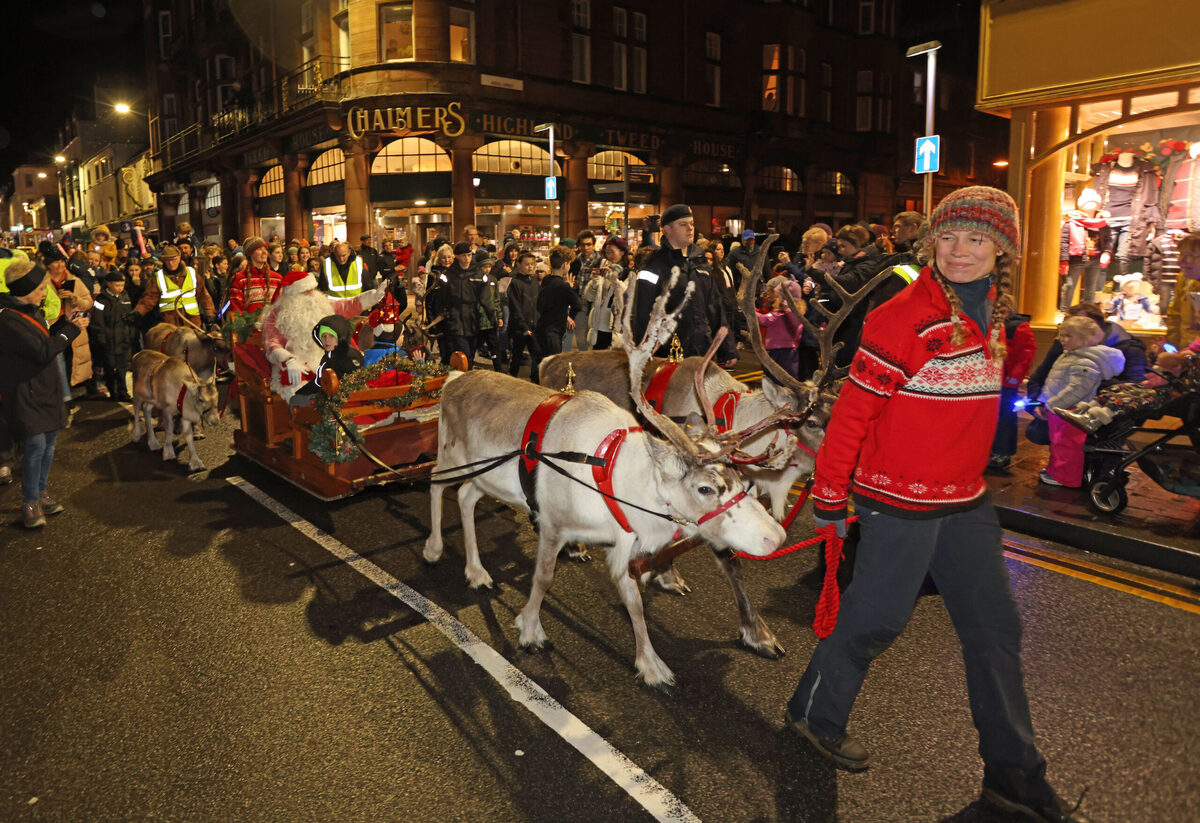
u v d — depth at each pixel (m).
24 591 5.05
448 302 11.38
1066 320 6.42
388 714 3.71
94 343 11.31
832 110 33.47
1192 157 8.68
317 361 6.84
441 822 3.01
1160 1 8.09
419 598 4.91
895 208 36.34
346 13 24.72
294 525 6.21
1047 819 2.90
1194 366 5.66
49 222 80.62
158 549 5.73
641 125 28.09
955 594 2.95
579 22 26.62
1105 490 5.75
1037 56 9.16
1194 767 3.23
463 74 24.23
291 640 4.40
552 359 6.31
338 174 27.78
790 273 9.78
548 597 4.94
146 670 4.11
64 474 7.69
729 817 3.02
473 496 5.05
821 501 2.94
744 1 30.44
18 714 3.74
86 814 3.08
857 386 2.78
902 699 3.76
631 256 14.02
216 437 9.13
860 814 3.03
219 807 3.11
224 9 32.78
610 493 3.87
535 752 3.42
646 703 3.78
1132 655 4.08
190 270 11.80
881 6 34.03
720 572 5.32
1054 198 9.73
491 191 26.09
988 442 2.80
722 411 4.90
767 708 3.73
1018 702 2.92
